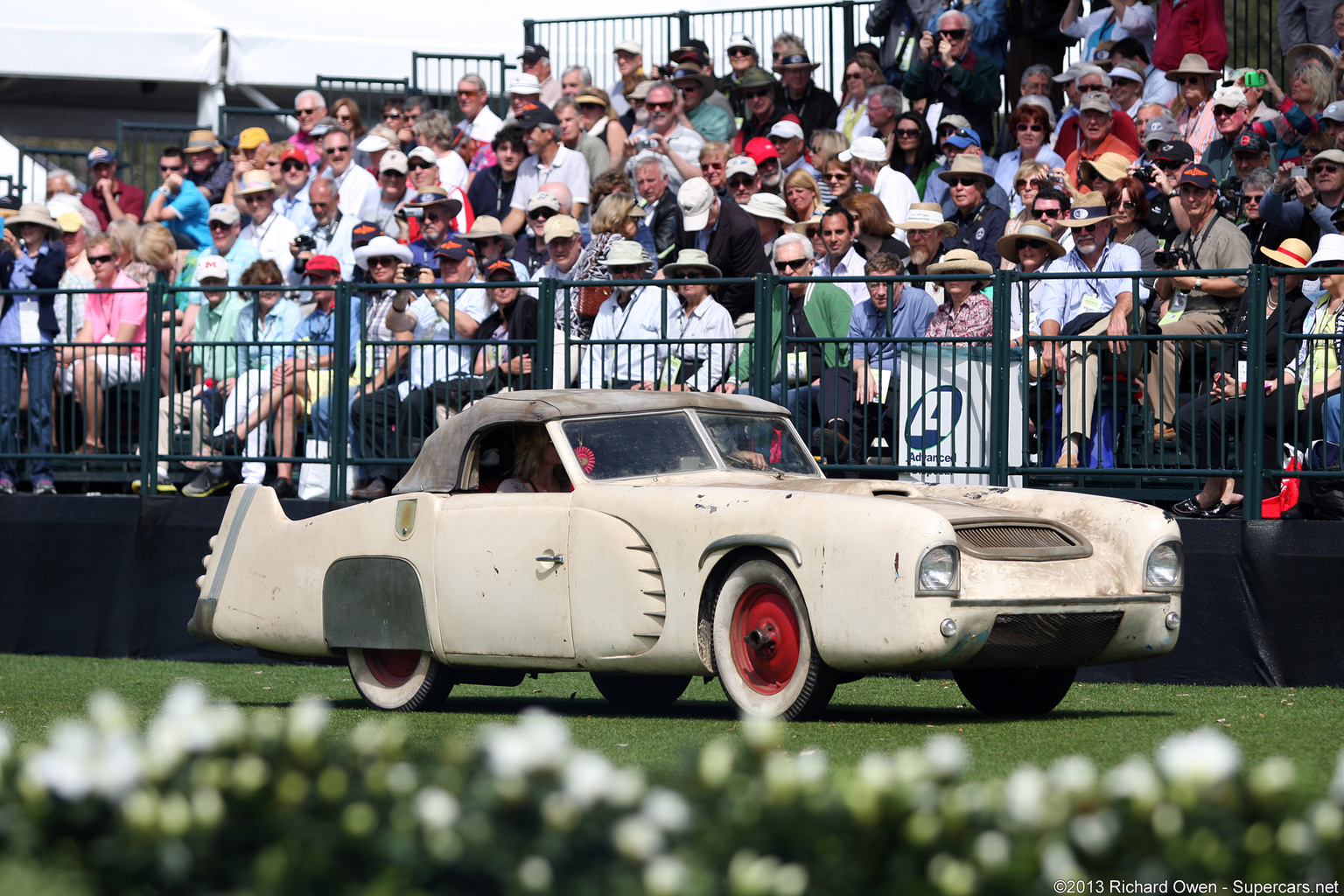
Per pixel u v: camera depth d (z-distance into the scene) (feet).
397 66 237.25
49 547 153.79
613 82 228.84
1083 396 121.49
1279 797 38.09
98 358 159.12
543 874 35.37
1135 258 130.52
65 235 177.06
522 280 146.82
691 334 134.92
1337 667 111.96
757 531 88.94
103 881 37.06
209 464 151.53
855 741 80.33
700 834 36.81
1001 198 155.22
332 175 187.52
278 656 112.78
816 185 160.35
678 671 92.79
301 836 37.32
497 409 102.89
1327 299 118.83
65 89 255.50
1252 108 155.53
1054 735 83.76
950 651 84.28
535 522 97.14
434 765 42.75
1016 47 186.19
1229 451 118.42
